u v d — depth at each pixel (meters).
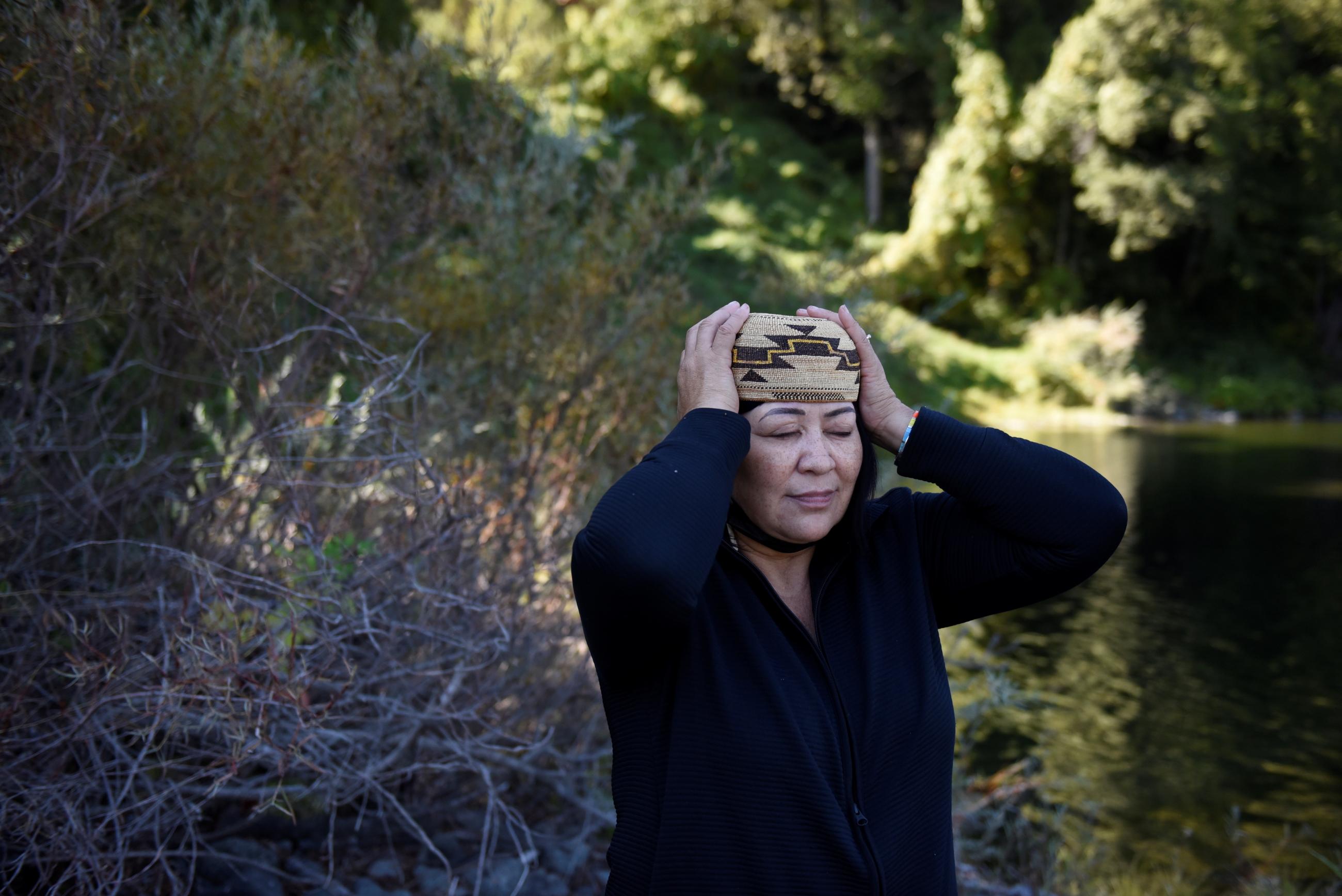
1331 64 30.47
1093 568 1.45
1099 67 26.39
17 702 2.08
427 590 2.47
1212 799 4.80
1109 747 5.42
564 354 3.38
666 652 1.32
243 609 2.49
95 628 2.38
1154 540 11.17
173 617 2.38
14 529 2.47
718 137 26.88
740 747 1.25
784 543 1.40
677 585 1.21
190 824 2.20
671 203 3.55
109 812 2.11
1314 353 30.61
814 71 30.50
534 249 3.56
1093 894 3.62
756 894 1.22
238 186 2.93
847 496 1.40
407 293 3.23
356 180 3.07
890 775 1.31
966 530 1.52
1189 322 30.70
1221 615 8.23
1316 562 10.09
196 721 2.33
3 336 2.68
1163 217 26.23
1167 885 3.83
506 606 3.04
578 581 1.26
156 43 2.87
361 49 3.06
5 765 2.08
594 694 3.37
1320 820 4.59
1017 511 1.44
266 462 2.96
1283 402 28.06
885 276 4.24
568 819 3.28
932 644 1.41
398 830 2.95
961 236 26.42
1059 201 28.28
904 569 1.46
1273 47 28.95
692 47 28.56
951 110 28.83
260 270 2.81
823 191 28.59
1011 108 26.50
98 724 2.14
